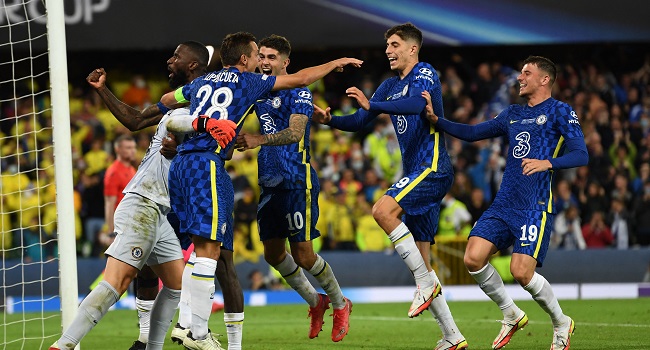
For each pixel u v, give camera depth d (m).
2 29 31.77
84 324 12.81
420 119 15.40
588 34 35.22
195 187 12.77
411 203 15.03
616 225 34.59
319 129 37.28
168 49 33.97
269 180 16.23
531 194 14.80
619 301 28.88
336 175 35.53
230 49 13.45
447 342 15.28
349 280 31.66
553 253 31.81
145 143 37.47
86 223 35.25
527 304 27.98
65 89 14.50
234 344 14.62
